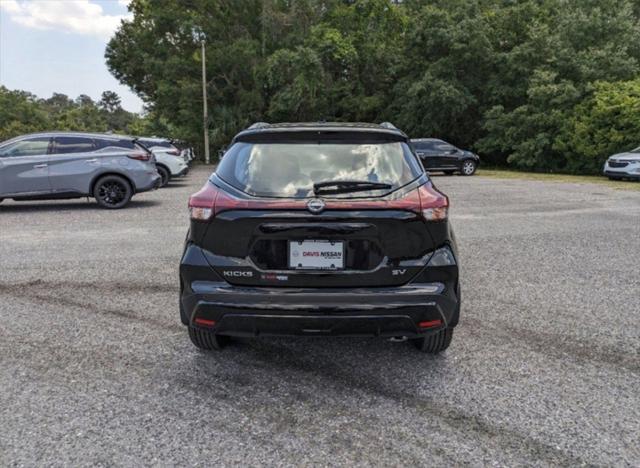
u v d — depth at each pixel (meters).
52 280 5.50
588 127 21.12
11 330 4.09
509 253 6.87
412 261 3.02
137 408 2.90
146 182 11.12
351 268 3.00
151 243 7.37
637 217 9.88
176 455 2.46
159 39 33.31
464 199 12.61
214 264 3.07
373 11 30.52
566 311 4.56
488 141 25.70
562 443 2.56
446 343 3.53
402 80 29.75
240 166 3.22
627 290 5.21
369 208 2.96
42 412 2.85
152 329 4.14
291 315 2.97
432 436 2.63
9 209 10.99
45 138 10.66
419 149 20.98
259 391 3.12
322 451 2.50
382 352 3.71
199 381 3.25
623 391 3.11
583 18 24.56
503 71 26.78
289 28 32.81
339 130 3.28
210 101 33.66
